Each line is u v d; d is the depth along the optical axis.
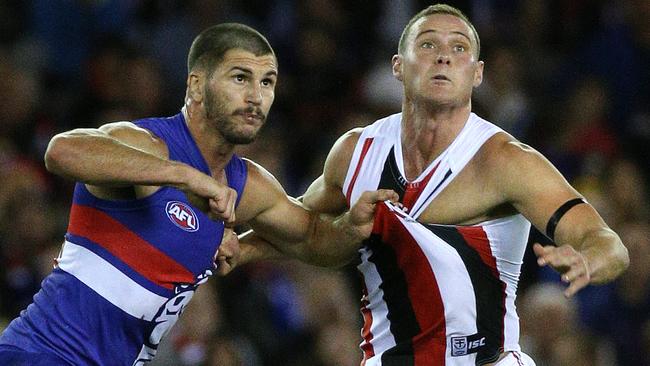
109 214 18.70
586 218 18.55
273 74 19.27
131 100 38.94
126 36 41.25
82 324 18.67
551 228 18.78
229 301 33.03
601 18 44.72
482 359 20.12
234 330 32.59
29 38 41.44
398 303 20.19
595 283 17.58
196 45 19.30
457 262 19.61
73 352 18.64
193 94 19.28
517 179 19.11
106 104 38.84
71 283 18.77
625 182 37.84
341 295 32.91
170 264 18.88
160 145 19.00
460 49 19.55
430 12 19.91
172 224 18.77
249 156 36.47
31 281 31.70
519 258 20.06
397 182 20.00
